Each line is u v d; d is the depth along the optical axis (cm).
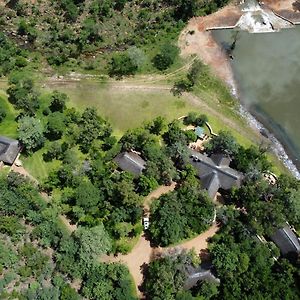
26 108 10538
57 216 9319
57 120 10075
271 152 10344
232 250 8456
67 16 11962
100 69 11431
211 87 11219
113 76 11300
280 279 8238
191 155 9700
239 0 12625
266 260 8456
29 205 9312
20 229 9112
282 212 8862
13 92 10744
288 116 10881
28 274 8719
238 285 8181
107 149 10081
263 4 12625
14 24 12019
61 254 8831
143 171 9506
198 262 8494
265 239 8994
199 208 9006
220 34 12131
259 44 12012
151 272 8462
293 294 8100
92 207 9169
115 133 10425
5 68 11269
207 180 9438
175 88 11119
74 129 10162
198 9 12406
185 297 7975
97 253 8512
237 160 9638
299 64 11738
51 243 9056
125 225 9075
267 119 10819
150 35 11944
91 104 10856
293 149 10419
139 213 9050
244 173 9581
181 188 9250
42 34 11881
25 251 8881
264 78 11450
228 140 9681
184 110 10781
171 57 11356
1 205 9212
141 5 12256
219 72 11481
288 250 8688
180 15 12269
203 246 9031
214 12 12438
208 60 11662
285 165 10188
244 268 8262
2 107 10475
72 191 9438
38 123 9938
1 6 12138
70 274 8669
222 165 9631
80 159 9938
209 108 10862
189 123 10488
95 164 9650
